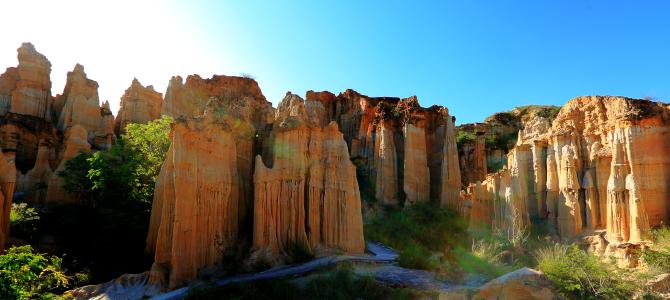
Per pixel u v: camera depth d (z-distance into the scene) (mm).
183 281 29250
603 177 47438
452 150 61500
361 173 62250
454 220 54875
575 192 48094
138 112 67500
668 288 31875
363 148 66188
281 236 34500
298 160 36469
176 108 61281
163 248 30719
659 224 42594
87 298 28156
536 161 53281
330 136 39000
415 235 49969
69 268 33750
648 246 39188
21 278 16297
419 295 26422
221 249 32500
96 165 42875
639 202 42688
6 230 32375
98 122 65000
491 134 87562
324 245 36000
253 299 25859
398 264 34188
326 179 37500
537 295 27109
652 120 45219
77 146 53375
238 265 32375
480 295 26422
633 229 42531
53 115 67062
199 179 31688
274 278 28703
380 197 59375
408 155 60656
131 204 40875
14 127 58594
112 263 35812
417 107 64500
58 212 43281
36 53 65438
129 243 38000
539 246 44688
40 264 17109
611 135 48156
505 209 48938
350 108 72688
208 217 32062
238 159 37594
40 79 65062
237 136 38000
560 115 54125
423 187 60969
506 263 37312
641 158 44469
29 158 58938
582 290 28203
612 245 42250
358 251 37500
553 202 50438
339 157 38562
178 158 30328
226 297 25906
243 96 61969
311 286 27234
